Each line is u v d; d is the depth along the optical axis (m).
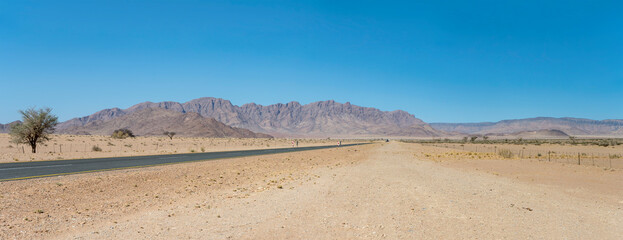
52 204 11.25
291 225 8.67
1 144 58.00
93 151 45.91
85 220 9.32
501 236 7.90
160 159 30.86
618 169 26.20
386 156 42.66
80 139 91.94
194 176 19.16
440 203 11.55
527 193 14.28
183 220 9.23
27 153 39.44
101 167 22.42
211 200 12.31
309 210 10.38
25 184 14.33
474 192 14.09
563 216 10.04
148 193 13.76
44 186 13.92
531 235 8.02
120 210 10.66
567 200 12.84
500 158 40.00
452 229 8.41
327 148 70.62
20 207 10.57
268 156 38.31
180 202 12.03
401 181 17.30
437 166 27.83
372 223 8.91
